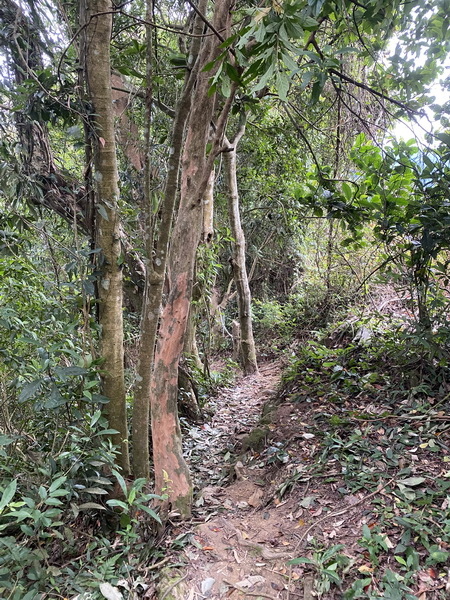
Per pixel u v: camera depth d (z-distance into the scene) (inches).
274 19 47.2
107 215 102.3
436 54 110.3
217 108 138.8
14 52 104.2
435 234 107.3
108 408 104.2
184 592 76.6
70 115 102.8
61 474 78.9
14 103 104.9
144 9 153.0
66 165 156.1
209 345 245.4
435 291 123.2
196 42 96.9
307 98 199.9
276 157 269.6
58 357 100.7
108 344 104.3
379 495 88.0
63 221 132.1
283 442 125.4
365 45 108.4
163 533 93.9
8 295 97.7
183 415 183.8
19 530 87.4
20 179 99.6
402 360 126.8
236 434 160.6
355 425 114.9
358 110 219.9
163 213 97.5
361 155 126.4
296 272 347.6
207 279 223.9
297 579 76.0
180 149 95.1
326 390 141.3
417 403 112.0
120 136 152.0
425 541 71.7
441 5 95.0
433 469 89.7
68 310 105.3
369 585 68.2
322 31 129.2
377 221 129.1
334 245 237.9
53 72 102.8
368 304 202.5
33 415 100.8
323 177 136.9
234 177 251.3
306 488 100.1
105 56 99.5
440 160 106.6
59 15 114.0
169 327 99.2
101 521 98.3
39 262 116.6
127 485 104.2
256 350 322.3
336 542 80.5
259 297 367.6
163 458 101.7
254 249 336.2
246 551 86.1
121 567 82.0
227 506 105.3
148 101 90.7
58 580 75.5
